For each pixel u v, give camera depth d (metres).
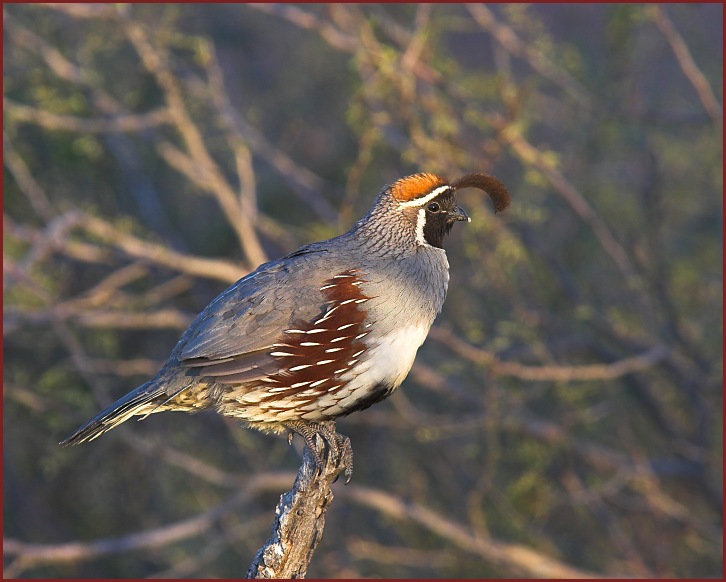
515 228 14.35
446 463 15.54
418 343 8.21
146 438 14.80
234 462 15.73
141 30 13.82
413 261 8.25
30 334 14.98
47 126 13.59
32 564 14.29
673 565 15.55
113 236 13.16
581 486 14.09
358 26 14.02
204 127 15.80
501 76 12.69
